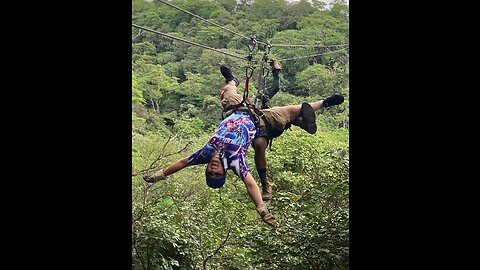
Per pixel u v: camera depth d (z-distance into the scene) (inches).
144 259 228.7
